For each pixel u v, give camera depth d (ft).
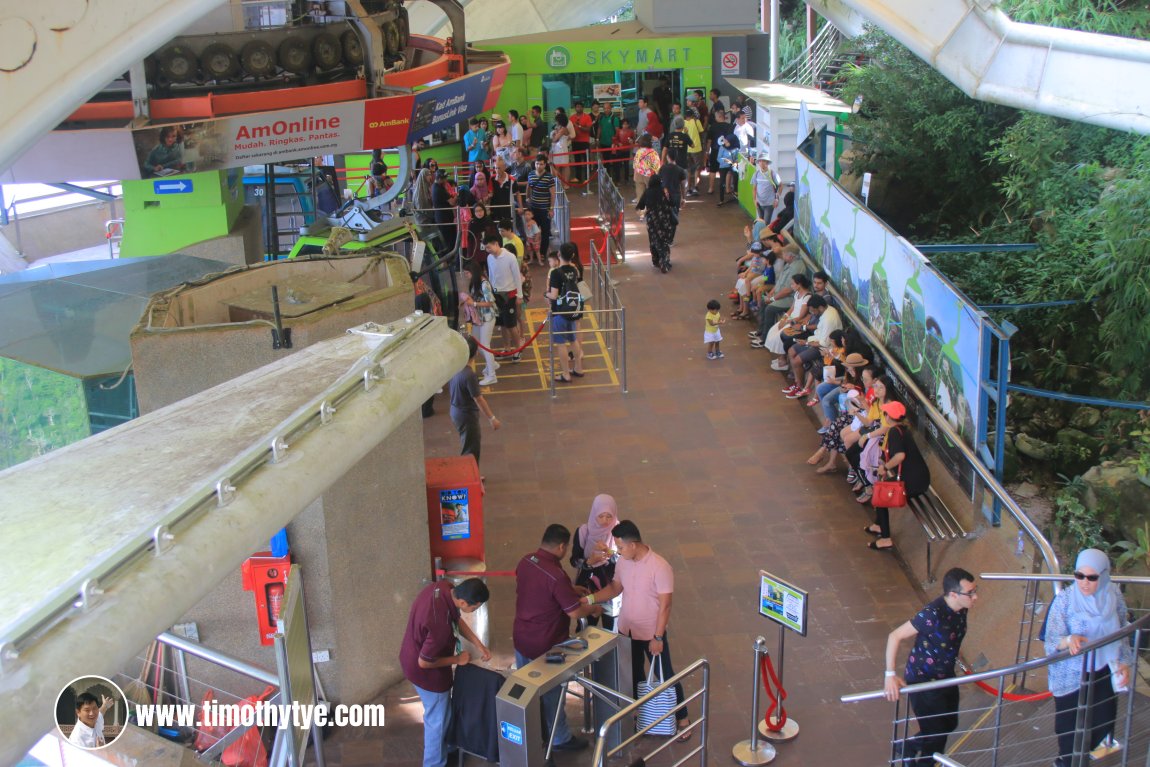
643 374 50.67
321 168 68.54
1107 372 43.88
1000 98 34.68
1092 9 47.85
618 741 27.17
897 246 42.09
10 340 31.60
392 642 30.09
